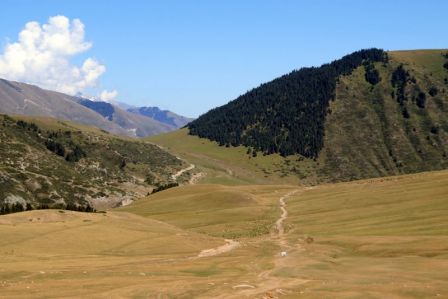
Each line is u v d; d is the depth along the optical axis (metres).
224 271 54.38
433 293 39.72
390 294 39.56
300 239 79.25
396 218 88.88
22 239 71.50
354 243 70.25
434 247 62.03
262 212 121.19
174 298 39.38
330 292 40.69
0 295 38.06
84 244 72.69
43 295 38.25
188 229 108.50
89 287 42.25
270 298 38.91
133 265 57.66
